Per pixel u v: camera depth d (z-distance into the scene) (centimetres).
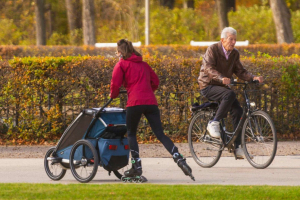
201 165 2617
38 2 11200
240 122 2480
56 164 2258
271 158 2400
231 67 2528
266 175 2334
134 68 2152
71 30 12362
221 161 2756
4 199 1702
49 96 3409
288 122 3566
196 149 2673
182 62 3388
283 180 2217
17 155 3016
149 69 2209
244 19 11600
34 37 12788
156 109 2180
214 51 2500
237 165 2628
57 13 13650
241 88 3466
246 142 2497
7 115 3444
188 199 1691
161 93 3412
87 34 8712
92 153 2148
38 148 3247
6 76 3397
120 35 12125
